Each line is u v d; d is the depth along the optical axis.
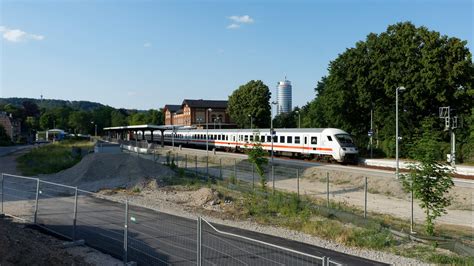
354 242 13.53
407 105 44.25
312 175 31.64
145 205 19.95
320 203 20.61
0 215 16.73
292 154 43.94
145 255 11.66
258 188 25.33
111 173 29.91
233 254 11.77
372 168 33.50
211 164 41.97
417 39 42.81
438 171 14.45
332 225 15.65
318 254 12.17
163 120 147.50
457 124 33.31
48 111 161.38
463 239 13.96
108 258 11.28
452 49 40.91
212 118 112.19
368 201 22.64
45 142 114.19
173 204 20.53
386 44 44.69
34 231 14.05
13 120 139.88
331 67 49.75
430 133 14.92
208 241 13.21
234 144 52.12
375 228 15.01
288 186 28.08
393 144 43.06
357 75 46.97
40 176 32.47
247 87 92.25
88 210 18.39
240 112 93.75
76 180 28.83
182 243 12.84
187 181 27.70
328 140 38.34
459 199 21.36
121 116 147.88
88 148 63.16
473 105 41.62
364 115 50.00
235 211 18.64
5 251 9.24
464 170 29.00
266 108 91.38
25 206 19.41
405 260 11.78
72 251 11.91
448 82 41.03
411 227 15.23
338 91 48.75
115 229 14.65
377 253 12.48
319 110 63.59
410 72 42.47
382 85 45.44
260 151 24.70
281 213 18.27
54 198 22.03
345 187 27.48
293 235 14.53
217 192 21.94
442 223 17.42
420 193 14.50
